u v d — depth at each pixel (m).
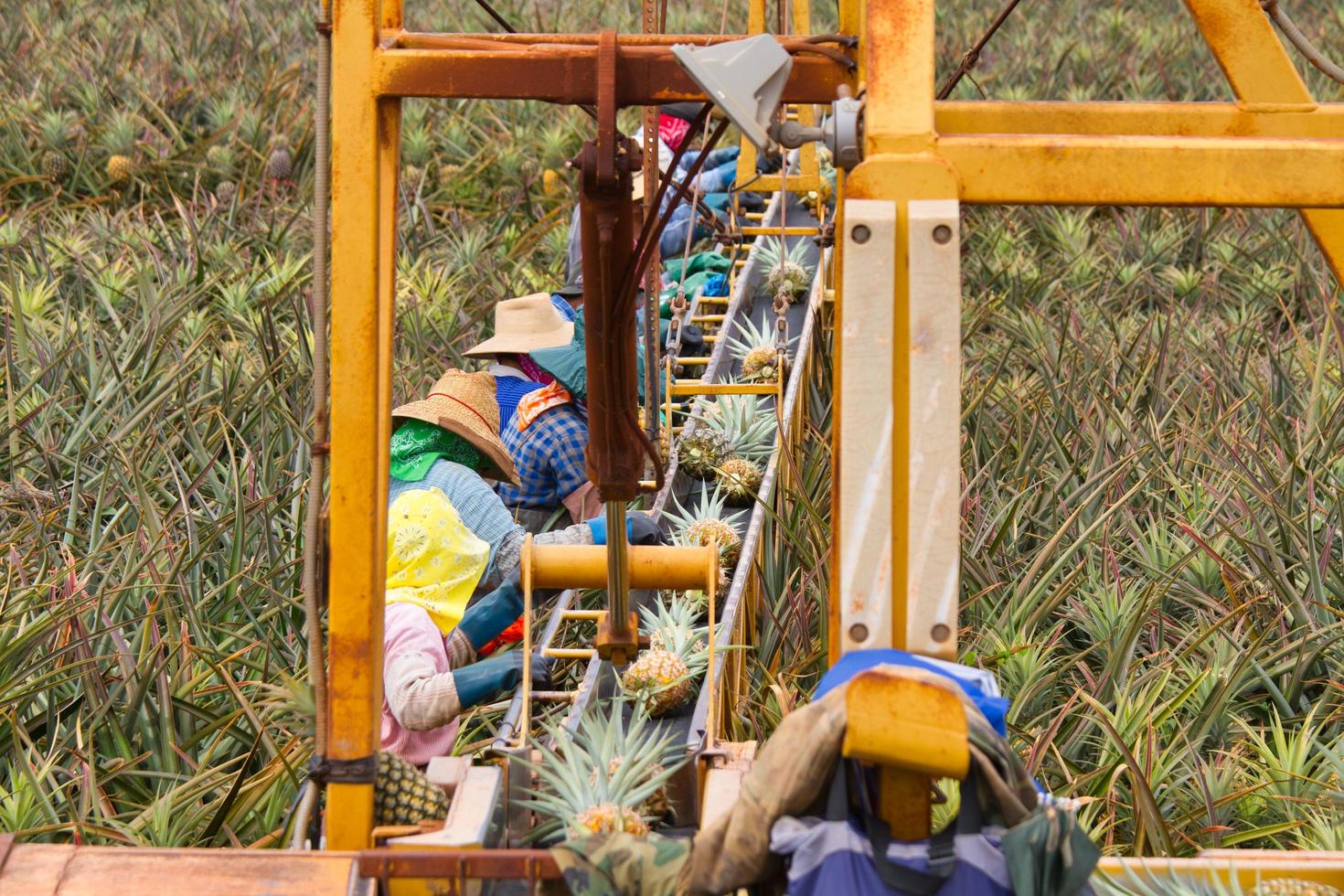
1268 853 5.02
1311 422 12.01
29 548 9.83
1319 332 15.73
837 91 5.14
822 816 4.24
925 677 4.12
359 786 5.26
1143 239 19.20
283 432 11.81
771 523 9.81
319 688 5.27
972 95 28.30
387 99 5.29
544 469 10.51
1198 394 13.35
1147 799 6.73
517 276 17.31
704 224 15.25
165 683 7.61
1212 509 10.41
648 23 5.94
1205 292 17.56
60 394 12.34
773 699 8.15
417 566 7.17
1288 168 4.45
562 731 6.06
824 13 36.03
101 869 4.72
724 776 5.42
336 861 4.77
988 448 12.33
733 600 8.17
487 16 35.22
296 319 14.35
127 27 29.92
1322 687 9.27
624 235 5.43
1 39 28.41
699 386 11.05
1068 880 3.95
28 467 11.16
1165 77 27.84
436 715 6.71
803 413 12.38
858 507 4.44
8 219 18.02
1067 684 9.31
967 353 15.64
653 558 6.64
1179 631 9.73
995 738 4.12
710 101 5.24
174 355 13.49
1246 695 9.34
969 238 20.12
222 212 19.50
